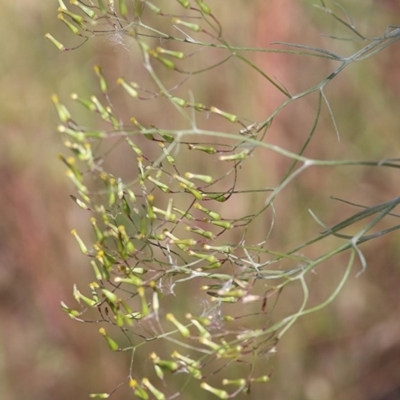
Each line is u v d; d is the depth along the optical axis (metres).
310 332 0.83
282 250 0.83
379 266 0.86
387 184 0.87
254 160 0.82
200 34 0.84
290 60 0.87
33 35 0.90
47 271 0.87
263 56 0.86
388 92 0.88
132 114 0.85
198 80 0.84
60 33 0.89
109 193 0.51
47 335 0.87
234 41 0.85
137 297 0.74
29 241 0.87
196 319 0.49
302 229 0.84
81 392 0.84
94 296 0.52
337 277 0.85
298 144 0.87
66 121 0.49
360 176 0.87
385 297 0.85
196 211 0.77
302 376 0.82
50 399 0.86
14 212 0.87
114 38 0.55
